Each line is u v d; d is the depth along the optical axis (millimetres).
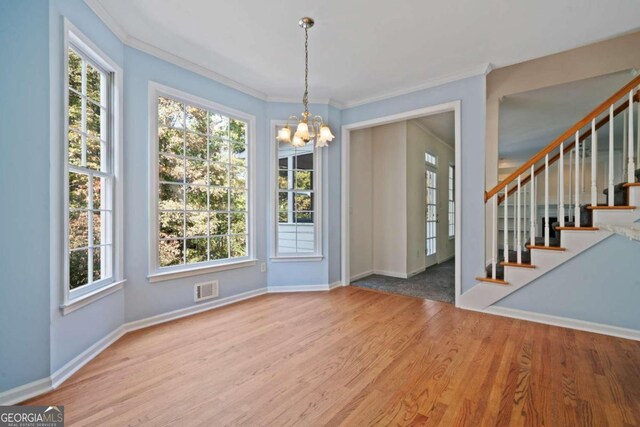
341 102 4227
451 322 2902
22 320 1714
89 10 2174
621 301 2551
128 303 2688
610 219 2623
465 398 1701
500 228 6258
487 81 3914
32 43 1751
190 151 3230
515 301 3021
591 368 2018
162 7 2254
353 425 1489
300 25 2465
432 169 5977
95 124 2396
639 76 2527
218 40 2699
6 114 1661
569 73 3514
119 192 2561
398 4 2211
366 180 5098
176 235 3107
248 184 3785
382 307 3373
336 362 2125
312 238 4199
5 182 1663
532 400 1675
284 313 3172
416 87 3639
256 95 3836
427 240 5758
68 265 1972
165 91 2938
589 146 5812
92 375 1964
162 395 1744
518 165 8188
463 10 2285
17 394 1686
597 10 2291
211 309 3307
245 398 1714
